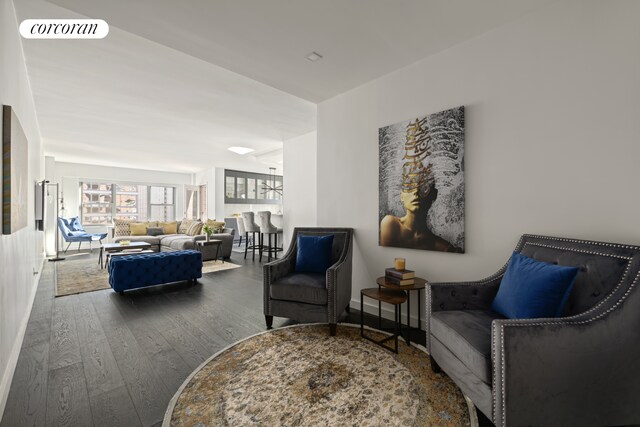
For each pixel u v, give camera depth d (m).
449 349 1.66
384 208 2.91
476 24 2.17
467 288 1.96
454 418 1.49
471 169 2.33
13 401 1.62
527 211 2.05
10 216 1.71
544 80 1.98
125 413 1.54
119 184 9.32
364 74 2.93
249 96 3.63
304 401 1.63
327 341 2.39
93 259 6.52
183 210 10.48
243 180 9.90
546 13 1.97
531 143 2.03
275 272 2.77
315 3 1.95
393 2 1.94
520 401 1.24
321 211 3.60
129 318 2.89
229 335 2.51
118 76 3.09
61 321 2.80
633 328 1.33
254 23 2.15
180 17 2.08
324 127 3.58
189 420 1.48
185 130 5.05
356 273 3.24
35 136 3.97
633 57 1.65
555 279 1.47
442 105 2.51
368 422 1.46
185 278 4.20
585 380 1.28
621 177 1.69
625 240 1.67
